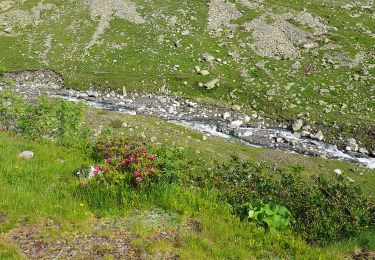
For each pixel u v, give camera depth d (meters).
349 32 60.16
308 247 13.25
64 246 12.02
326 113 43.28
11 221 12.80
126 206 14.56
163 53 55.12
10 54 54.78
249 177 17.72
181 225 13.96
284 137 40.16
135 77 50.72
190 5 66.19
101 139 21.88
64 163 18.27
